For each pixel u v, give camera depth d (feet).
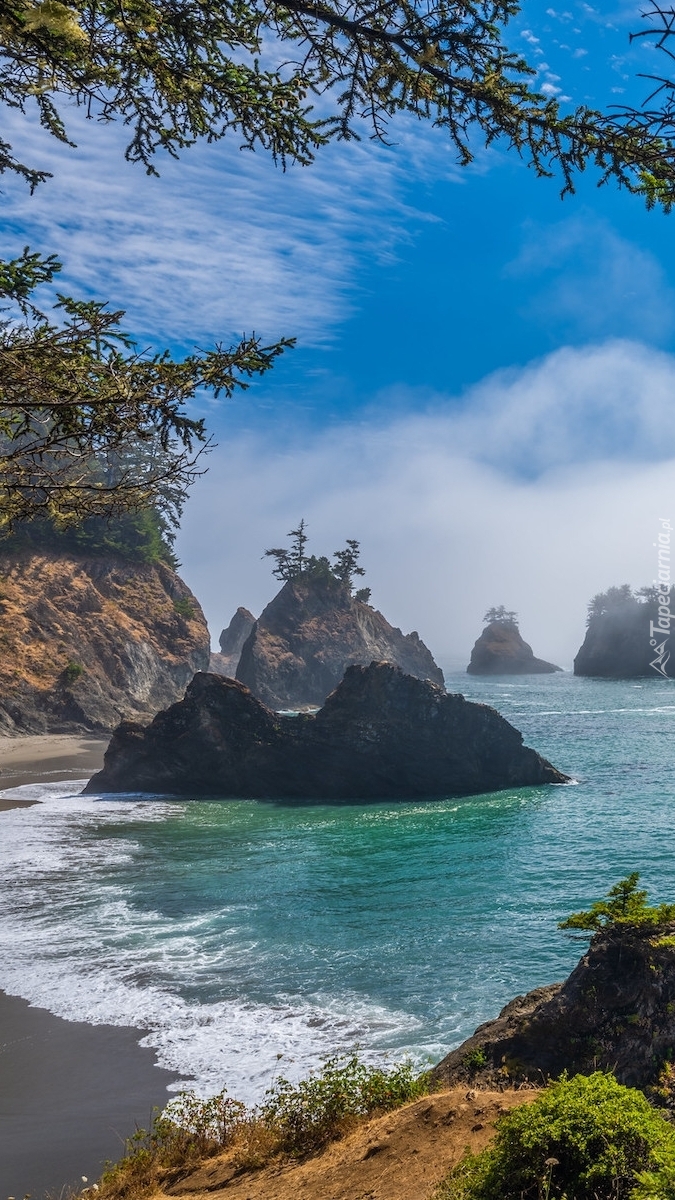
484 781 206.90
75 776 234.17
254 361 20.54
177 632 416.46
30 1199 47.19
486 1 16.83
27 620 348.79
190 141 21.65
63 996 76.95
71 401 19.24
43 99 20.15
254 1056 64.54
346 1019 71.10
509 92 17.38
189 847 145.38
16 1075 62.54
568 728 338.95
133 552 422.41
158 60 19.33
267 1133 43.14
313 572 558.15
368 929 96.68
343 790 204.64
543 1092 30.27
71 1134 54.34
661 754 260.21
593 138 16.60
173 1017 72.18
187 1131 46.65
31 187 21.47
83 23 18.35
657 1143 24.29
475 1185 26.48
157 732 209.46
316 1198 32.83
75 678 337.72
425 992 76.69
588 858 129.29
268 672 494.18
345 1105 43.45
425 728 205.46
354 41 18.39
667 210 15.76
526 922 97.14
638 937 48.60
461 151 19.10
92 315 19.89
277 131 21.18
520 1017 48.42
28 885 118.32
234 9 18.92
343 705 209.26
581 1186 24.35
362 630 558.56
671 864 122.93
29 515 21.44
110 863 132.46
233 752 205.87
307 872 126.31
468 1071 46.01
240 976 81.66
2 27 17.20
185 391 20.07
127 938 93.91
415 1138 35.09
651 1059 43.96
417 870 126.31
